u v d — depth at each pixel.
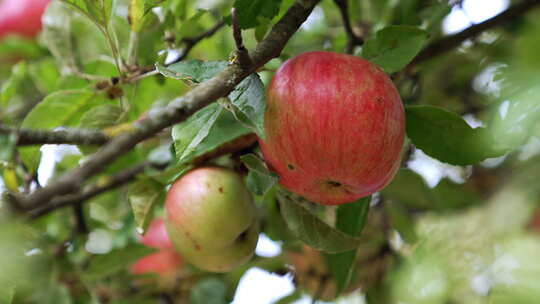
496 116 0.57
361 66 0.56
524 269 0.45
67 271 0.73
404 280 0.50
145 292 0.77
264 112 0.53
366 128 0.55
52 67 0.80
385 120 0.55
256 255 0.77
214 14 0.79
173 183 0.62
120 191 0.86
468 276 0.49
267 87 0.56
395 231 0.76
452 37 0.70
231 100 0.53
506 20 0.69
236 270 0.76
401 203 0.76
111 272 0.73
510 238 0.46
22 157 0.65
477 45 0.79
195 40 0.69
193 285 0.77
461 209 0.72
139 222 0.63
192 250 0.61
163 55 0.66
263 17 0.59
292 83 0.55
